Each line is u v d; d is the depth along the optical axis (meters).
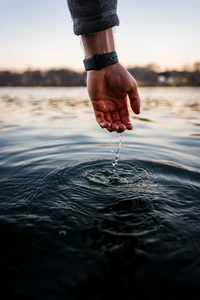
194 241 0.33
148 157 0.68
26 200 0.43
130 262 0.29
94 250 0.31
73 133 1.03
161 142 0.87
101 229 0.35
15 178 0.52
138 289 0.26
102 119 0.44
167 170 0.57
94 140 0.90
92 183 0.50
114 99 0.46
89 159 0.65
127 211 0.40
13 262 0.29
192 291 0.25
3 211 0.39
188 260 0.29
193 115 1.58
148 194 0.45
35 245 0.32
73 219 0.38
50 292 0.25
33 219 0.37
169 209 0.40
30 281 0.27
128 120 0.47
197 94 4.40
